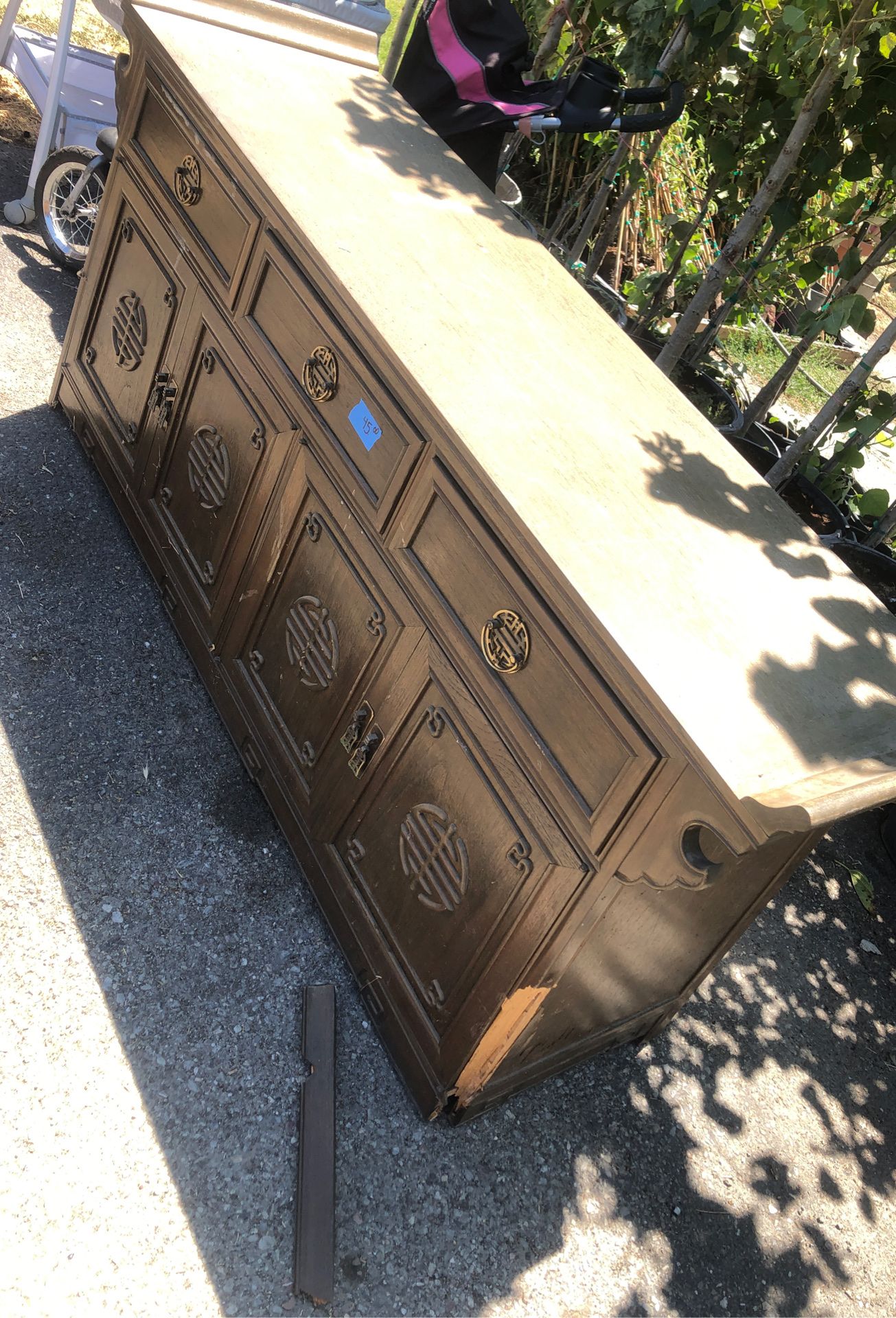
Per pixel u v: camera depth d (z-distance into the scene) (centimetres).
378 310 221
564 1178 242
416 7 387
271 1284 196
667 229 607
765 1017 316
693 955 256
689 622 196
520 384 231
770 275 458
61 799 259
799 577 236
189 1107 215
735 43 359
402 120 315
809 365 706
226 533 280
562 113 321
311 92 297
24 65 437
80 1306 179
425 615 218
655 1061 285
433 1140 234
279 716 270
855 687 213
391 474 220
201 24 295
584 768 189
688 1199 253
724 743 173
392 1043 240
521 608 196
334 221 243
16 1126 197
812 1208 267
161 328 295
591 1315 219
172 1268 191
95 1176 197
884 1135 297
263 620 272
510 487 196
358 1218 213
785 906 359
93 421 338
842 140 363
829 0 327
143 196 292
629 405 256
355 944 248
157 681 299
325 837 255
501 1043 214
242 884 262
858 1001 337
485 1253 219
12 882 236
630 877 186
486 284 261
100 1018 221
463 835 215
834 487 484
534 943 201
